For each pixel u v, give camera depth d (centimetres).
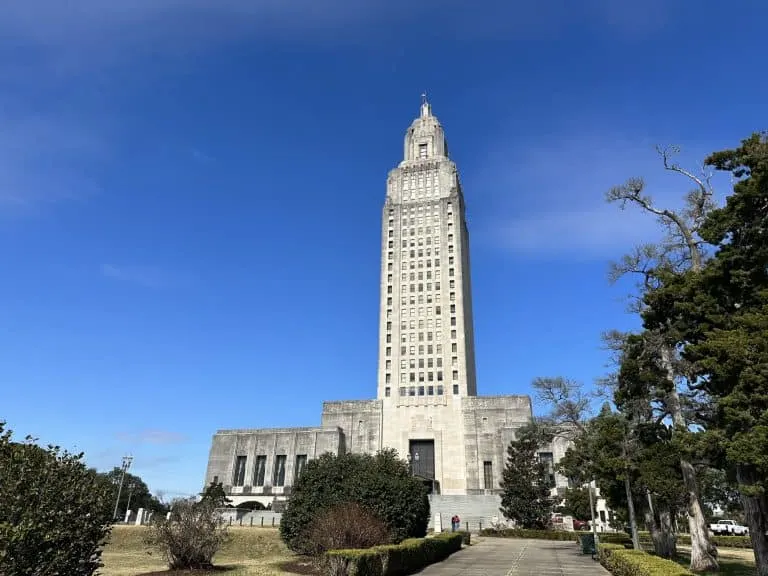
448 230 11438
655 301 2802
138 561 3288
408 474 3625
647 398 3256
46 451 1498
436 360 10419
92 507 1502
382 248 11694
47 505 1364
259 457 10662
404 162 12600
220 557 3588
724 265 2447
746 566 3262
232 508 7038
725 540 5366
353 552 2116
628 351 3275
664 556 3578
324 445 10219
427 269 11212
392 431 10106
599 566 3027
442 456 9675
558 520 6744
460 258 11150
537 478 6775
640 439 3372
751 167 2473
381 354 10756
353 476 3309
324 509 2997
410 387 10350
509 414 9675
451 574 2581
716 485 7044
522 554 3700
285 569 2656
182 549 2625
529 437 5375
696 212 3147
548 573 2666
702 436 2306
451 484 9444
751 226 2423
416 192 12062
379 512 3089
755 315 2195
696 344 2447
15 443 1443
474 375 11481
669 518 3678
